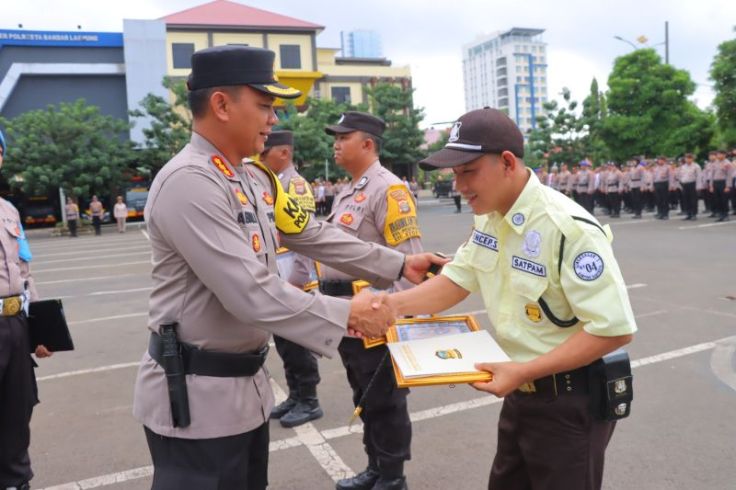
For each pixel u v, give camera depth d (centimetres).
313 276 373
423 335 195
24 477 294
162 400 179
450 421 376
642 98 2572
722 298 649
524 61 13525
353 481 300
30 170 2072
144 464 338
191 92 184
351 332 210
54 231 2248
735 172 1457
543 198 168
